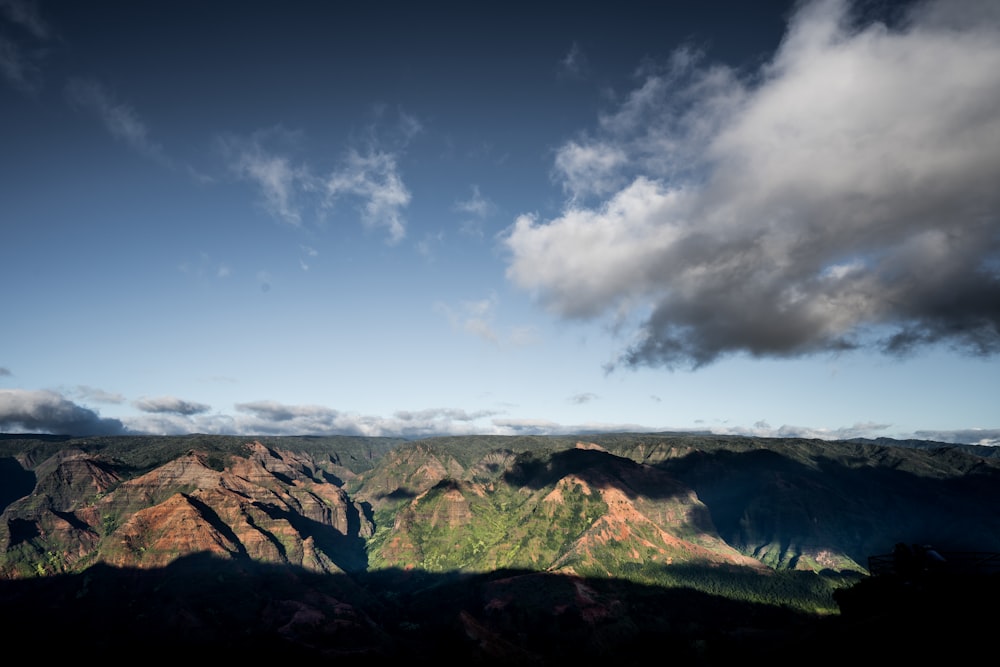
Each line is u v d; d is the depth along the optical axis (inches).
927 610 2630.4
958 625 2347.4
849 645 2721.5
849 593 3651.6
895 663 2306.8
